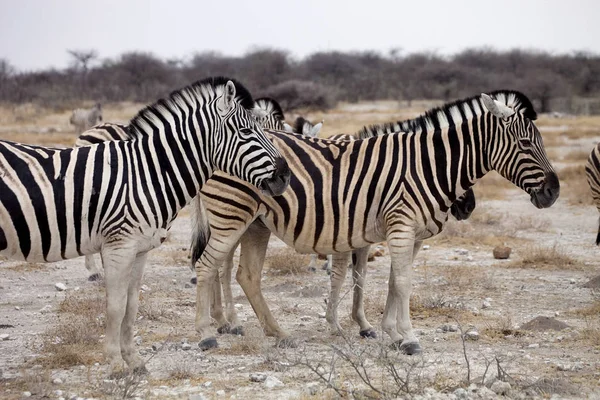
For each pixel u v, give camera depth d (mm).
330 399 11906
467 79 153375
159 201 13086
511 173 15539
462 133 15461
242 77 153375
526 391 12336
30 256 12539
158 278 22922
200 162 13602
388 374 13477
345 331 16844
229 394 12328
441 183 15227
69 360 14336
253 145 13539
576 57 193125
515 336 16375
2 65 188750
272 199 15320
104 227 12680
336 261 16734
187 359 14648
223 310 18172
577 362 14234
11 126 86688
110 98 133250
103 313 18094
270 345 15609
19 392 12430
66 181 12500
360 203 15195
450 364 14164
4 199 12109
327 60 178000
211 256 15531
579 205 37719
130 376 12539
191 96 13625
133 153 13047
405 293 15047
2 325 17250
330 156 15461
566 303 19703
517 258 26000
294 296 20859
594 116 108875
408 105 129125
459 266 24344
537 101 126000
